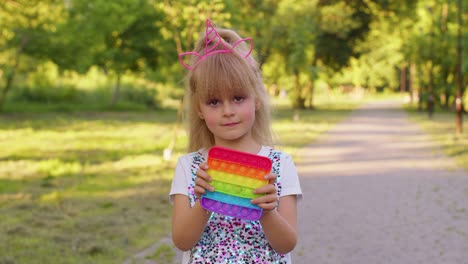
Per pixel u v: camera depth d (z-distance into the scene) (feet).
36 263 17.20
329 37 118.11
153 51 110.11
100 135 61.36
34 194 28.50
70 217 23.65
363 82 233.76
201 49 7.04
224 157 6.17
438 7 109.60
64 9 83.25
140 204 26.43
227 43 6.70
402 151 49.78
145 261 17.79
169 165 39.37
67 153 45.42
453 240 21.12
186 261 6.84
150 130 69.41
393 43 138.72
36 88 119.75
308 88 133.39
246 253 6.63
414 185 32.81
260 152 7.04
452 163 41.91
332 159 44.34
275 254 6.74
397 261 18.65
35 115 90.33
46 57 89.61
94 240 20.08
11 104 108.58
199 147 7.29
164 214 24.44
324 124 82.48
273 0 82.84
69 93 124.67
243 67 6.56
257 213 6.07
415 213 25.57
